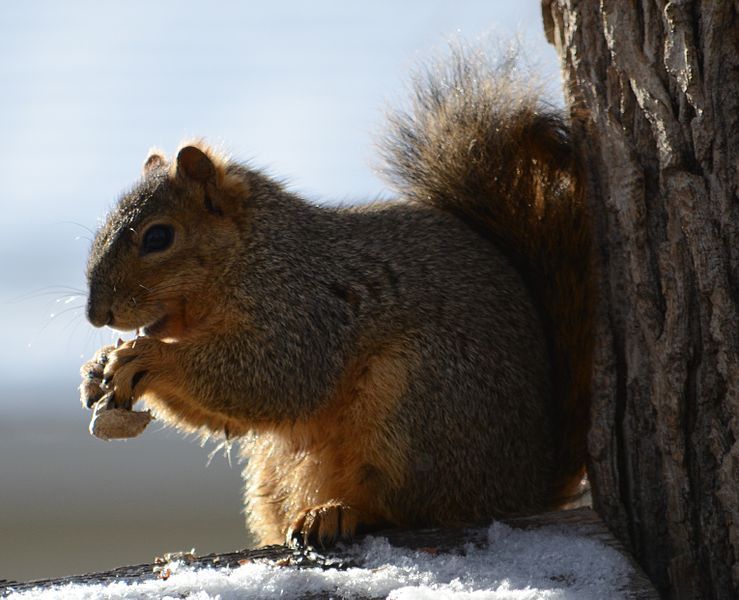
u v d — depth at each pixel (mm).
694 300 7652
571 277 9250
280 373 9219
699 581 7648
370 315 9156
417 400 8789
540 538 7938
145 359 8977
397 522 8734
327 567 7746
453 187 9984
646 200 7906
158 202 9508
